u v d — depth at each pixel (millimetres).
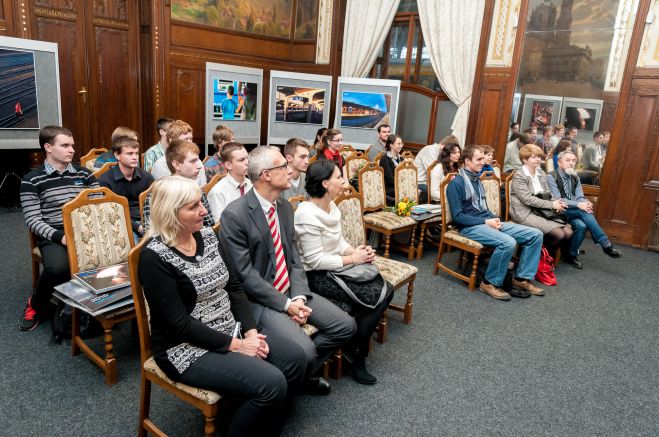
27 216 2650
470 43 6258
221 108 6879
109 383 2182
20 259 3678
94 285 2086
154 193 1576
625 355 2818
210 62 6770
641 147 5203
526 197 4105
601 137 5465
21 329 2604
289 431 1963
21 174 5395
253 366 1626
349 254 2451
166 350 1643
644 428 2154
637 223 5289
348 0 7211
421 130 7184
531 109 5938
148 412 1836
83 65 6051
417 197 4602
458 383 2412
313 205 2330
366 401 2209
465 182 3740
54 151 2730
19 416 1944
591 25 5375
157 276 1539
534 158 4137
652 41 5020
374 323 2305
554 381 2492
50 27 5656
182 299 1604
